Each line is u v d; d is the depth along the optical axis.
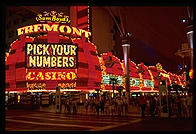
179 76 130.00
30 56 48.81
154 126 14.80
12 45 54.78
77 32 54.84
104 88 58.50
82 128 15.35
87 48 55.81
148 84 84.88
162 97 21.50
